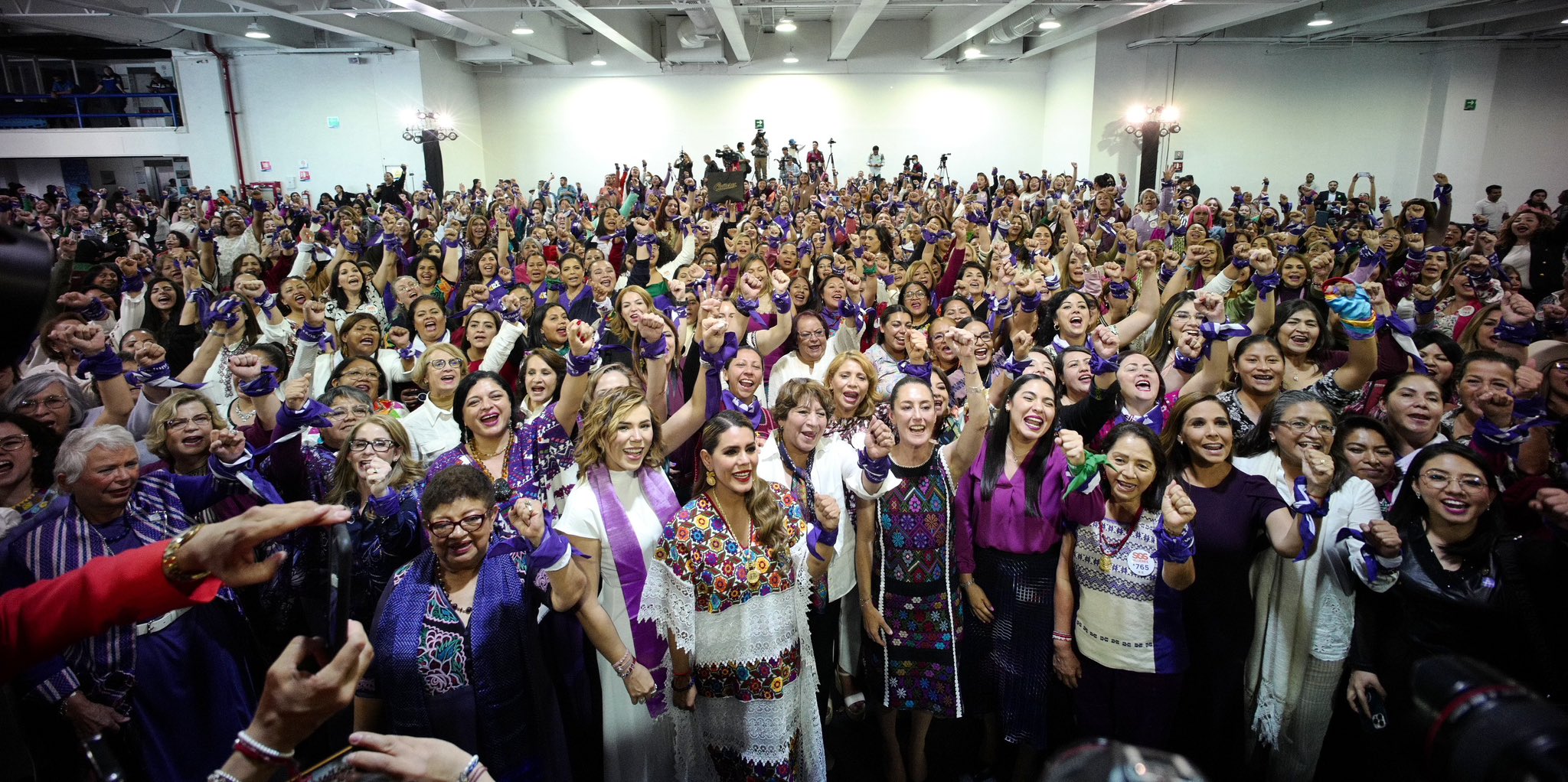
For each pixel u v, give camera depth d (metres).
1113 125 16.88
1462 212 16.98
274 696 0.73
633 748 2.21
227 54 16.34
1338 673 2.18
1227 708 2.25
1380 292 3.24
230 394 3.81
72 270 6.43
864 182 16.70
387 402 3.45
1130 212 12.87
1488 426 2.51
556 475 2.64
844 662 2.81
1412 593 1.97
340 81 16.53
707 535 2.05
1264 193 14.03
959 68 19.06
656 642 2.25
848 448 2.71
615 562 2.23
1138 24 16.45
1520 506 2.17
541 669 1.97
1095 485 2.22
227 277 7.71
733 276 6.32
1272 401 2.49
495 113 19.23
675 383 3.45
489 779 0.92
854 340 4.60
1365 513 2.16
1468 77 16.42
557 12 15.99
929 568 2.42
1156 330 4.06
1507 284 5.18
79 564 1.94
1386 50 16.91
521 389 3.66
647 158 19.39
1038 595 2.42
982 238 7.89
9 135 15.91
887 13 17.78
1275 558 2.25
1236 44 16.73
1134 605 2.20
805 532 2.18
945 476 2.43
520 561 1.97
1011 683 2.45
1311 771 2.23
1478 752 0.64
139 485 2.12
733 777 2.10
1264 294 3.66
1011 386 2.71
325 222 10.61
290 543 2.00
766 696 2.05
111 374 2.66
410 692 1.84
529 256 6.57
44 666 1.84
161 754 2.02
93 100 16.94
